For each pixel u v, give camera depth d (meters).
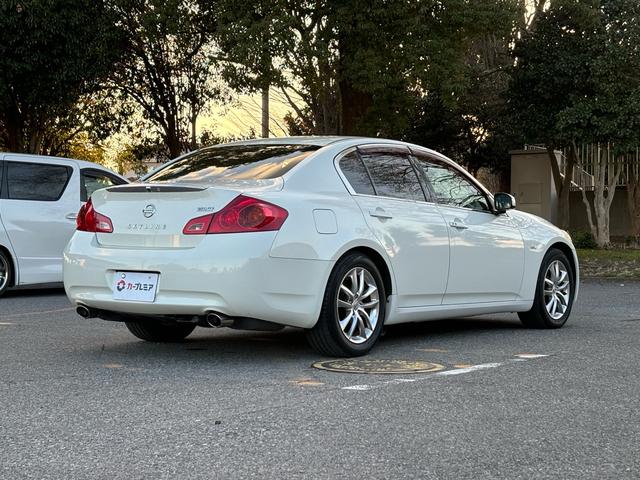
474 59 28.20
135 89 24.94
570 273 8.02
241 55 17.17
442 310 6.75
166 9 20.48
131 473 3.27
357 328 6.03
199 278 5.34
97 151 34.66
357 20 17.53
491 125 28.52
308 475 3.25
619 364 5.71
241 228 5.39
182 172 6.28
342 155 6.26
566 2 19.95
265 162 6.09
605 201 22.17
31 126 22.86
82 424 4.00
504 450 3.60
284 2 17.62
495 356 6.04
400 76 18.30
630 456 3.54
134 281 5.59
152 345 6.57
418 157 6.95
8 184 10.88
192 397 4.58
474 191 7.35
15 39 19.41
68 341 6.77
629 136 20.11
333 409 4.30
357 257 5.93
